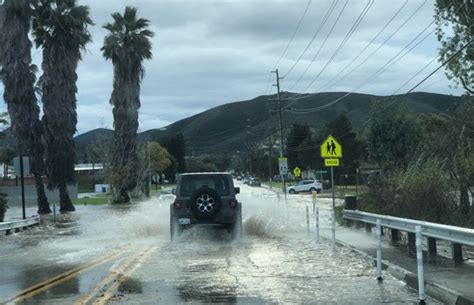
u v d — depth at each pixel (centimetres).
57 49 3878
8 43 3600
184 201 1728
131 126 5078
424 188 1700
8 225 2367
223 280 1081
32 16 3838
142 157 6450
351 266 1230
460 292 855
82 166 13750
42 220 3139
